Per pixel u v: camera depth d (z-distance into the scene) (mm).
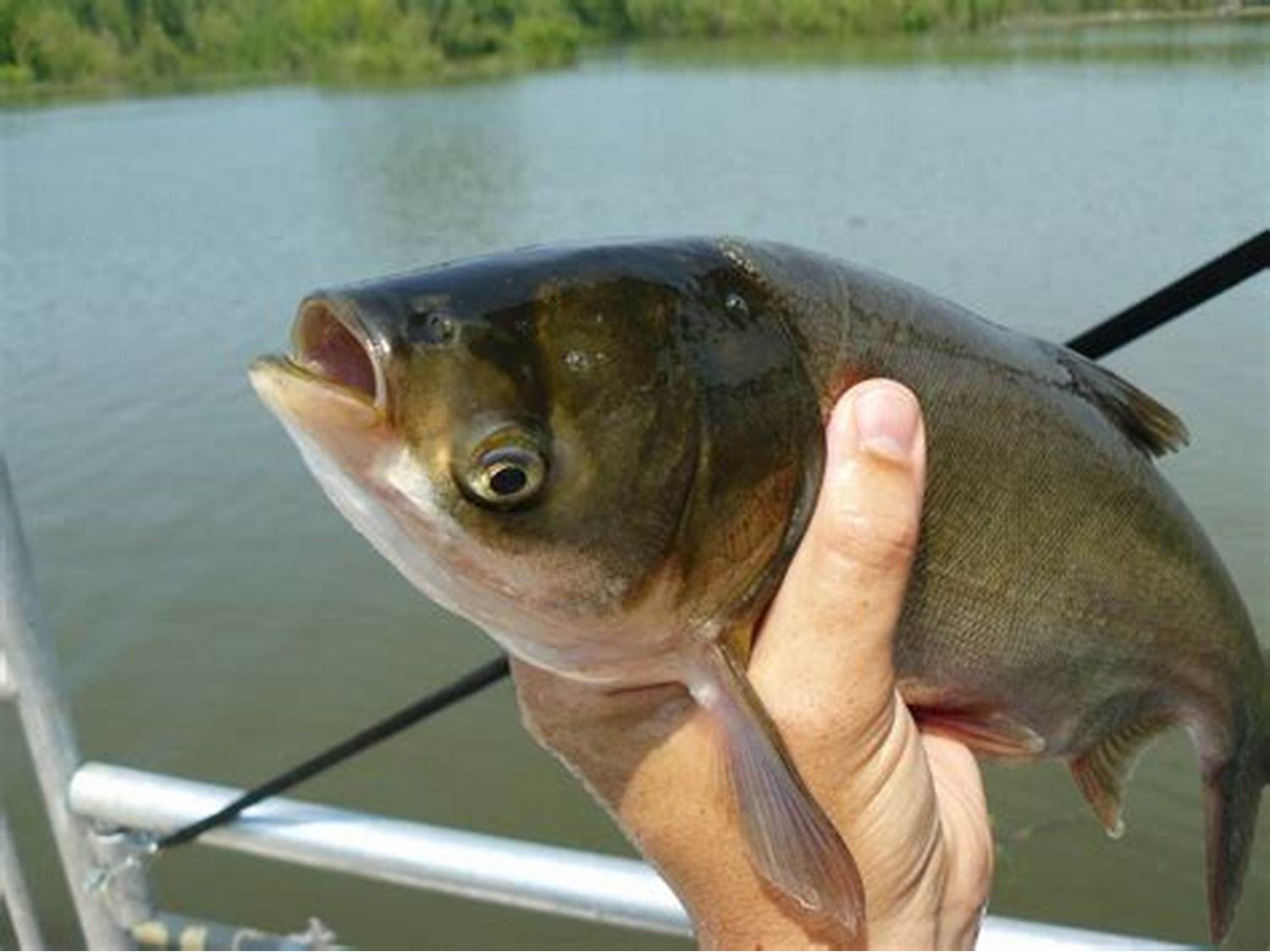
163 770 1033
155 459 1595
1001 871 894
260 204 3246
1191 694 404
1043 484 350
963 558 340
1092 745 389
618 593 300
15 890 527
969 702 357
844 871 292
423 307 282
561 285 294
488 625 304
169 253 2754
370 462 279
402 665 1155
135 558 1345
